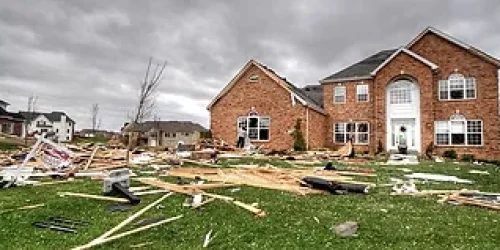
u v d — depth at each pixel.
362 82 24.77
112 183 7.29
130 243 4.53
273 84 24.20
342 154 19.33
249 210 6.02
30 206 6.29
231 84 25.75
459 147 21.53
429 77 21.98
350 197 7.32
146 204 6.55
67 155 11.25
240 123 25.23
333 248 4.31
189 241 4.63
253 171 10.48
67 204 6.44
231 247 4.40
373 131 24.05
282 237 4.73
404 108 23.20
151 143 45.78
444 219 5.52
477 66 21.33
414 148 22.66
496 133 20.52
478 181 10.17
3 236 4.76
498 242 4.49
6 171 9.66
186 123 64.75
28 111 42.75
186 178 9.56
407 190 8.03
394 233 4.84
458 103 21.78
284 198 7.11
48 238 4.71
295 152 20.69
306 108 22.88
